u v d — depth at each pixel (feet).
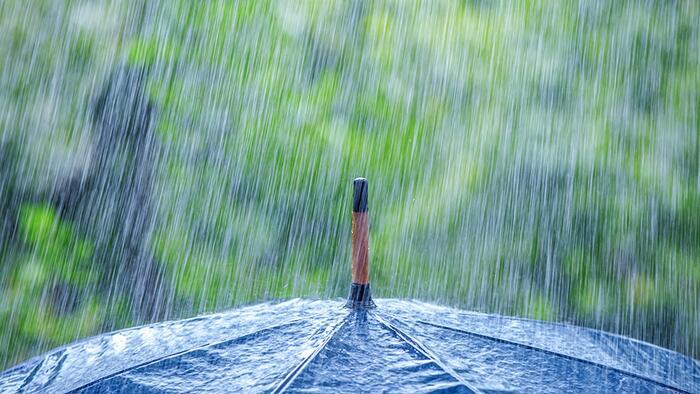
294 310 18.40
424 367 15.66
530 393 15.38
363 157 51.31
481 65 53.16
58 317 44.11
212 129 49.73
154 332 18.22
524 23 53.11
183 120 49.06
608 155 48.49
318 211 50.11
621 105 49.67
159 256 46.62
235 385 15.34
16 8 46.78
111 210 45.88
